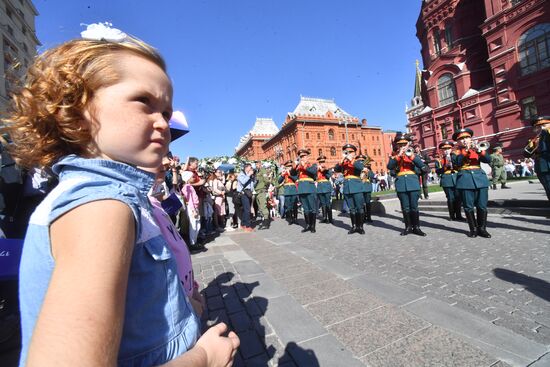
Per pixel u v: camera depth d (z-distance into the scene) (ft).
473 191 18.08
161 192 6.40
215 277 13.67
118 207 1.88
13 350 8.16
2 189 7.84
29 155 2.23
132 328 2.06
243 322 9.01
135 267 2.10
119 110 2.12
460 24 97.45
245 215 29.43
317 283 11.84
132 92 2.15
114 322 1.59
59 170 2.22
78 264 1.58
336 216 36.65
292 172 31.17
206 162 34.14
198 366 2.19
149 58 2.46
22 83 2.23
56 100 2.05
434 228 22.34
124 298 1.75
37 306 1.79
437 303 9.21
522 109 80.79
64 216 1.77
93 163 2.09
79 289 1.52
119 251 1.75
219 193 30.63
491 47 86.48
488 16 86.28
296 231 27.14
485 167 57.06
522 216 22.94
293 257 16.51
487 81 94.07
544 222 20.12
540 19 75.92
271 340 7.89
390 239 19.80
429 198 38.32
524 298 9.24
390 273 12.58
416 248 16.66
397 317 8.50
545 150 18.43
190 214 19.81
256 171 38.24
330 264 14.52
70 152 2.30
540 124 18.75
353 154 24.25
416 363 6.44
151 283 2.20
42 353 1.39
